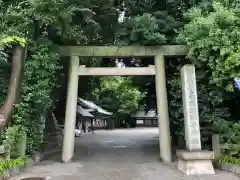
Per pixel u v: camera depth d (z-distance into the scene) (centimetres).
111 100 3934
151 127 4656
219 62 827
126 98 3931
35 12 775
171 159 941
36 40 878
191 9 947
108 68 994
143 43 988
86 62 1339
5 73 846
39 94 835
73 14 845
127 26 1001
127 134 2591
